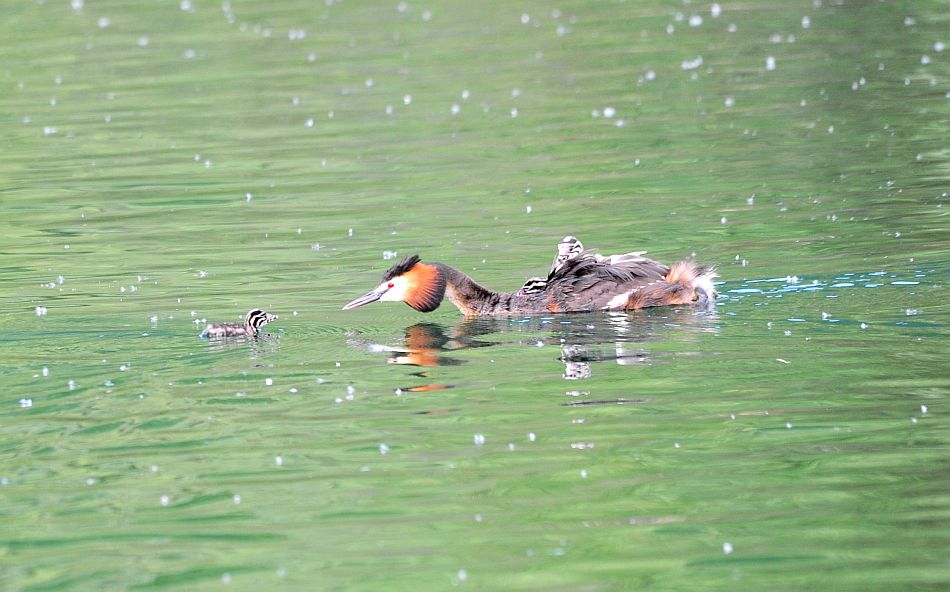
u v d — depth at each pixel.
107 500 10.80
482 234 20.38
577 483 10.93
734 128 26.53
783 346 14.20
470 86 31.28
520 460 11.42
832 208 20.55
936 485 10.66
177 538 10.09
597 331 15.44
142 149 26.92
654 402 12.72
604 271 16.89
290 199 22.98
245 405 12.95
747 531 10.02
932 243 18.09
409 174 24.39
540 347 14.87
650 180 23.19
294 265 18.91
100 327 15.80
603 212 21.28
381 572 9.48
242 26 39.09
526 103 29.61
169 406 12.95
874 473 10.92
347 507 10.55
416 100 30.22
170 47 36.59
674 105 28.75
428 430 12.18
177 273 18.56
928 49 32.53
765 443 11.61
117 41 37.44
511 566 9.53
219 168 25.28
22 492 10.96
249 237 20.61
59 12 41.91
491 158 25.28
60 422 12.53
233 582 9.38
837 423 11.98
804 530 9.98
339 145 26.73
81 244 20.41
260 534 10.12
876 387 12.79
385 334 15.72
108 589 9.30
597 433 11.98
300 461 11.52
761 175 23.02
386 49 35.53
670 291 16.47
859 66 31.17
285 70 33.50
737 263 17.91
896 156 23.58
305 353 14.75
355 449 11.77
